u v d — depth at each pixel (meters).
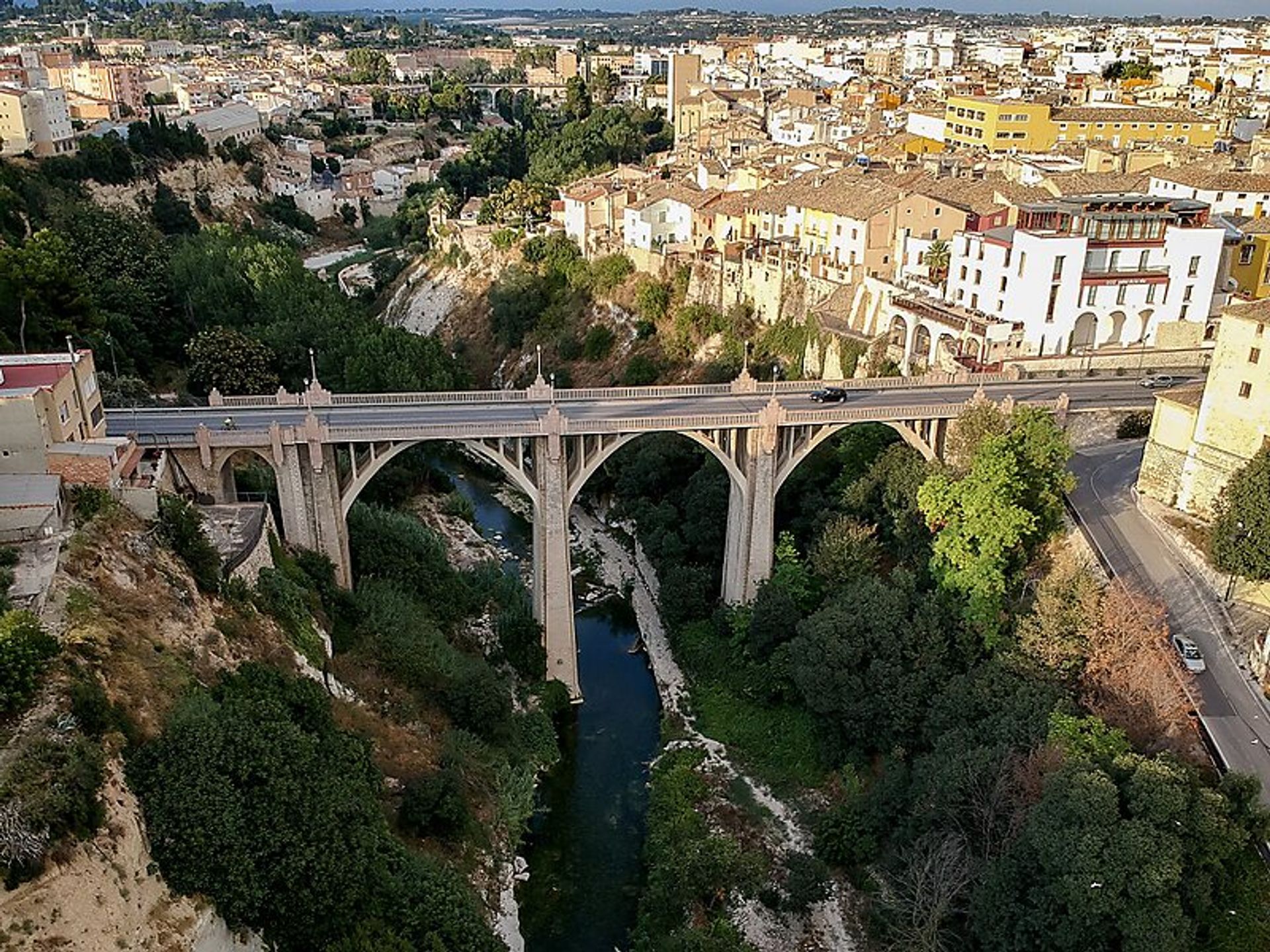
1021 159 140.00
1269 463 57.28
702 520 88.50
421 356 109.12
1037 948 43.94
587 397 80.25
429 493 104.81
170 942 37.34
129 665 44.44
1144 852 41.66
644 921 55.09
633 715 74.81
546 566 74.31
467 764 60.56
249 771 42.84
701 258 125.56
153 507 55.59
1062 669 54.59
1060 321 91.00
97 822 37.12
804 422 75.06
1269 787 47.12
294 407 77.31
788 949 53.16
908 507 73.62
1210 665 55.56
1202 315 95.12
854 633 63.22
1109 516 69.50
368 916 43.78
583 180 172.12
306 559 68.94
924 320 94.56
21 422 54.09
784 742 68.50
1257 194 113.75
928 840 51.00
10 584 45.19
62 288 93.25
